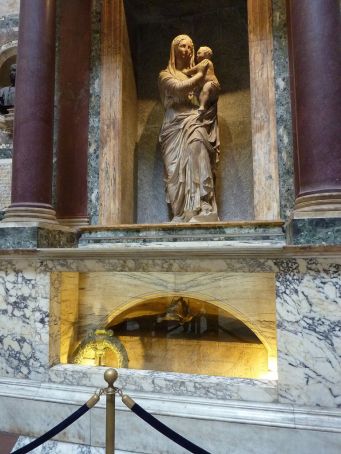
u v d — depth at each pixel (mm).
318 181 3029
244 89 5109
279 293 2979
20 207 3713
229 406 2955
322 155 3035
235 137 5070
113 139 4590
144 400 3119
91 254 3398
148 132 5402
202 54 4602
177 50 4676
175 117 4559
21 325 3545
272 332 3389
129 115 5117
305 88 3160
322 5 3156
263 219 4020
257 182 4102
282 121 4090
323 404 2803
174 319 3775
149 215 5234
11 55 5586
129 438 3098
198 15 5441
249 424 2852
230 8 5297
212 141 4574
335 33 3135
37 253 3465
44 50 3914
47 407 3289
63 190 4551
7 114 5152
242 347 3555
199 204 4352
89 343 3715
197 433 2947
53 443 3215
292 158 4008
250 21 4352
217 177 5074
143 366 3791
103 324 3910
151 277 3781
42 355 3473
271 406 2881
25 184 3760
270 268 3027
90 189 4574
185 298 3785
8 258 3582
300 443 2746
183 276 3684
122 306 3857
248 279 3502
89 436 3166
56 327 3604
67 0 4789
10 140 5195
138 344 3854
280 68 4160
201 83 4547
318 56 3117
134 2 5219
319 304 2863
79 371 3391
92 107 4699
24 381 3455
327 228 2846
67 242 4082
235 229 3955
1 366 3561
